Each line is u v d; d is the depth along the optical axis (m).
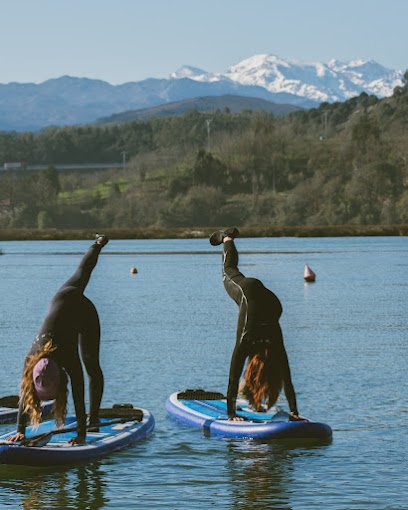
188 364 21.27
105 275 61.91
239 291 14.05
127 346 24.58
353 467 12.48
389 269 65.88
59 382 12.14
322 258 84.44
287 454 13.15
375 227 165.62
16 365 21.05
